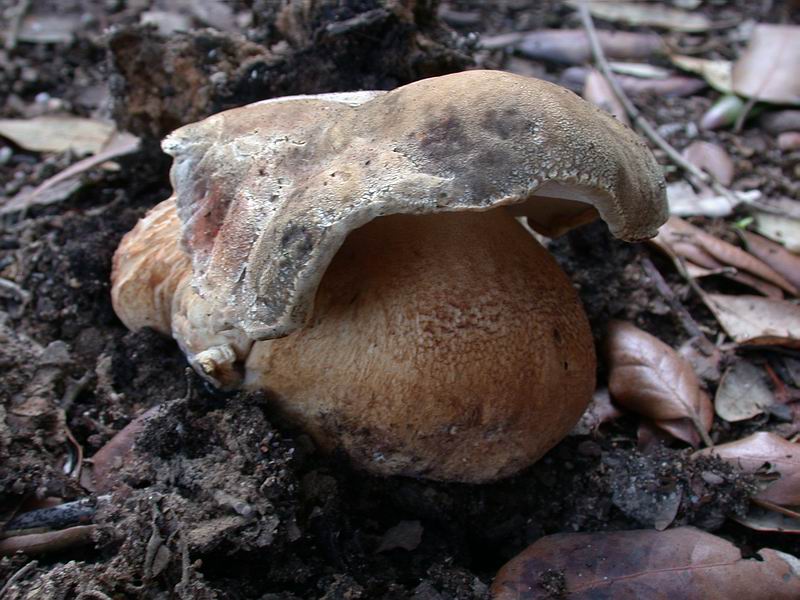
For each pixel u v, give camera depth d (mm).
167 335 201
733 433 219
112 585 146
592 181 136
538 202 182
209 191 161
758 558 175
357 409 161
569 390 169
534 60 407
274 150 155
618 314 243
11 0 437
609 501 189
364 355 159
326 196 133
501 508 188
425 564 177
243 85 249
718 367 232
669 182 311
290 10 245
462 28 432
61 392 203
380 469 173
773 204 303
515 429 164
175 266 180
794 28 363
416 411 158
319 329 161
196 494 162
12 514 169
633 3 459
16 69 374
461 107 134
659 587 165
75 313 229
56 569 148
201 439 173
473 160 130
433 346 157
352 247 164
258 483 160
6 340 200
